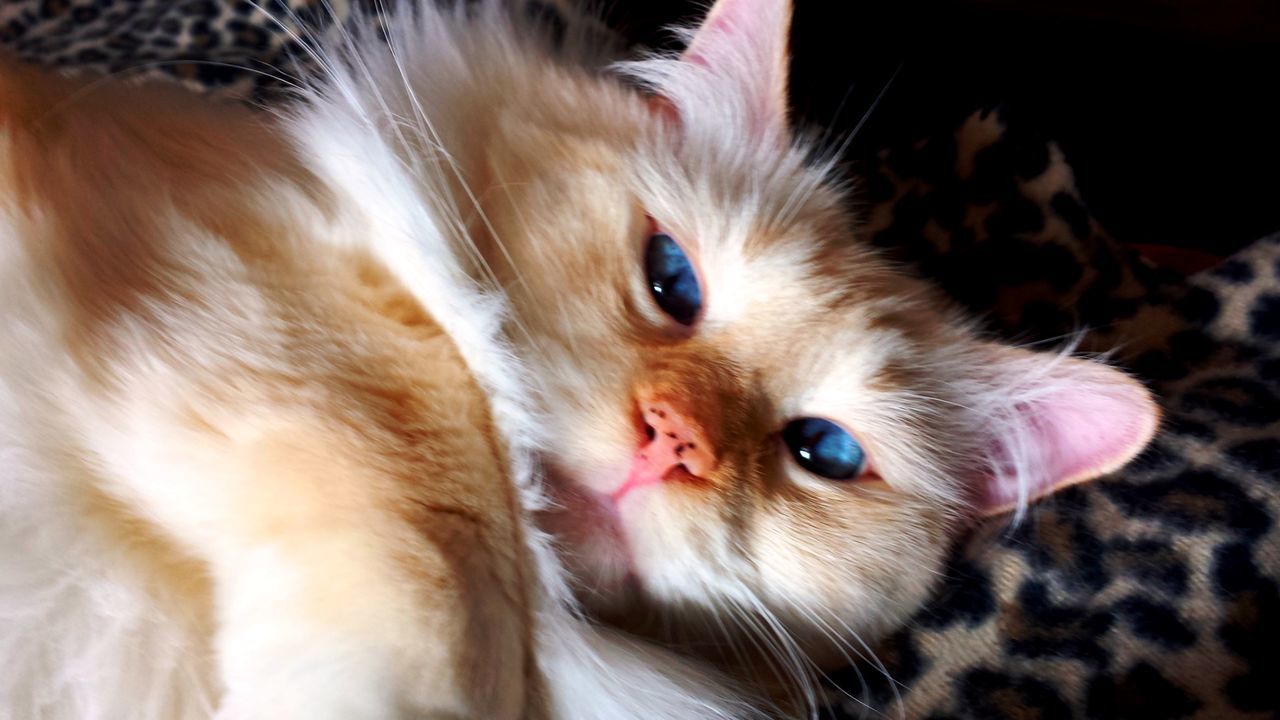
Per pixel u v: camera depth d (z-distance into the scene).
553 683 0.27
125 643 0.26
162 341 0.25
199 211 0.26
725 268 0.30
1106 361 0.33
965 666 0.30
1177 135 0.43
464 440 0.26
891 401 0.31
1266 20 0.41
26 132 0.28
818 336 0.30
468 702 0.25
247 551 0.25
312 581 0.25
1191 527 0.30
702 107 0.32
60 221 0.26
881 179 0.40
